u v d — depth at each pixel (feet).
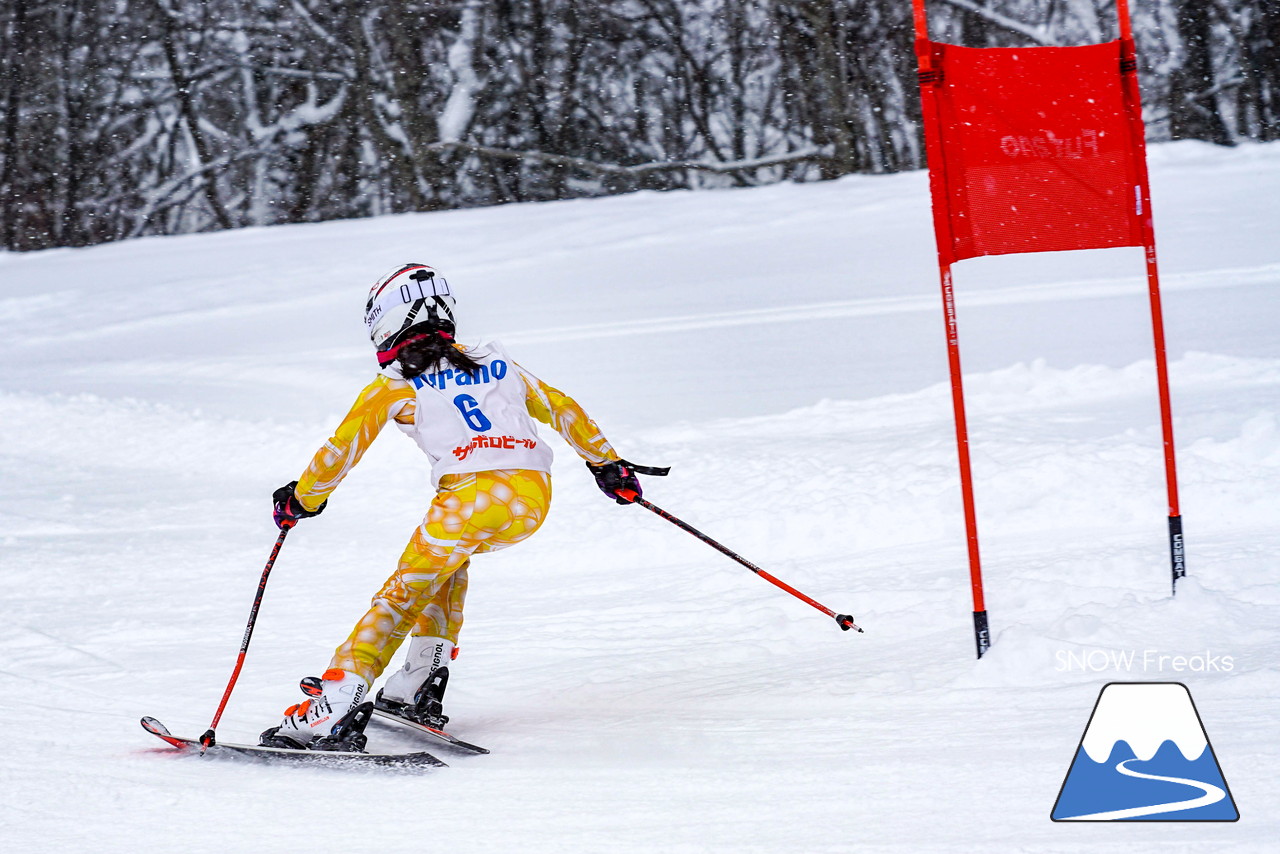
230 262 301.22
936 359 149.59
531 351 177.68
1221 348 135.74
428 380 47.47
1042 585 58.39
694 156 402.93
